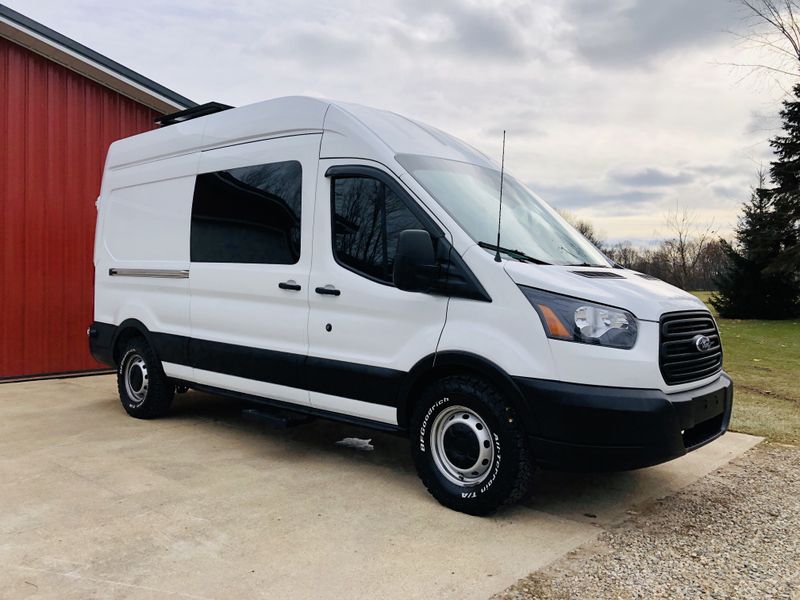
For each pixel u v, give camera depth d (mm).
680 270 36656
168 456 4922
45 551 3215
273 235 4855
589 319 3453
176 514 3730
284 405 4836
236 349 5086
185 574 3000
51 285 8578
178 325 5688
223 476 4457
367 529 3570
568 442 3430
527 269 3688
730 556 3316
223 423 6039
